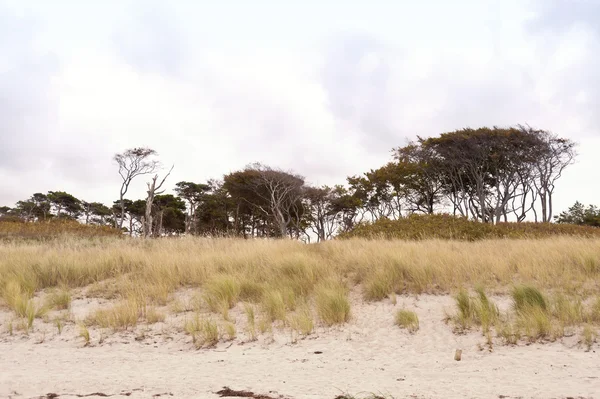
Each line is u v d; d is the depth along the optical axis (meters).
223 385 4.70
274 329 7.03
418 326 6.73
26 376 5.07
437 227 17.72
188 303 8.66
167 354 6.12
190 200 43.69
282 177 34.72
